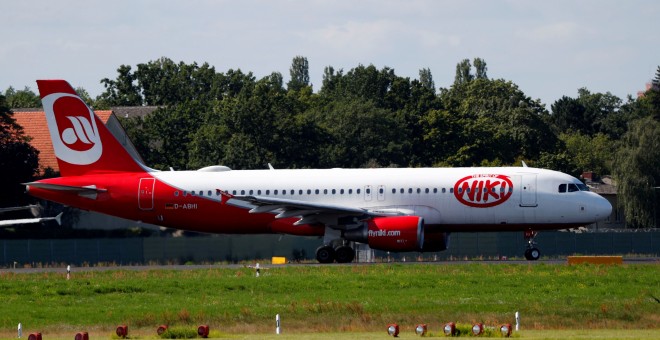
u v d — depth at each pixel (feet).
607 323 459.73
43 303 542.57
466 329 406.62
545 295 541.34
